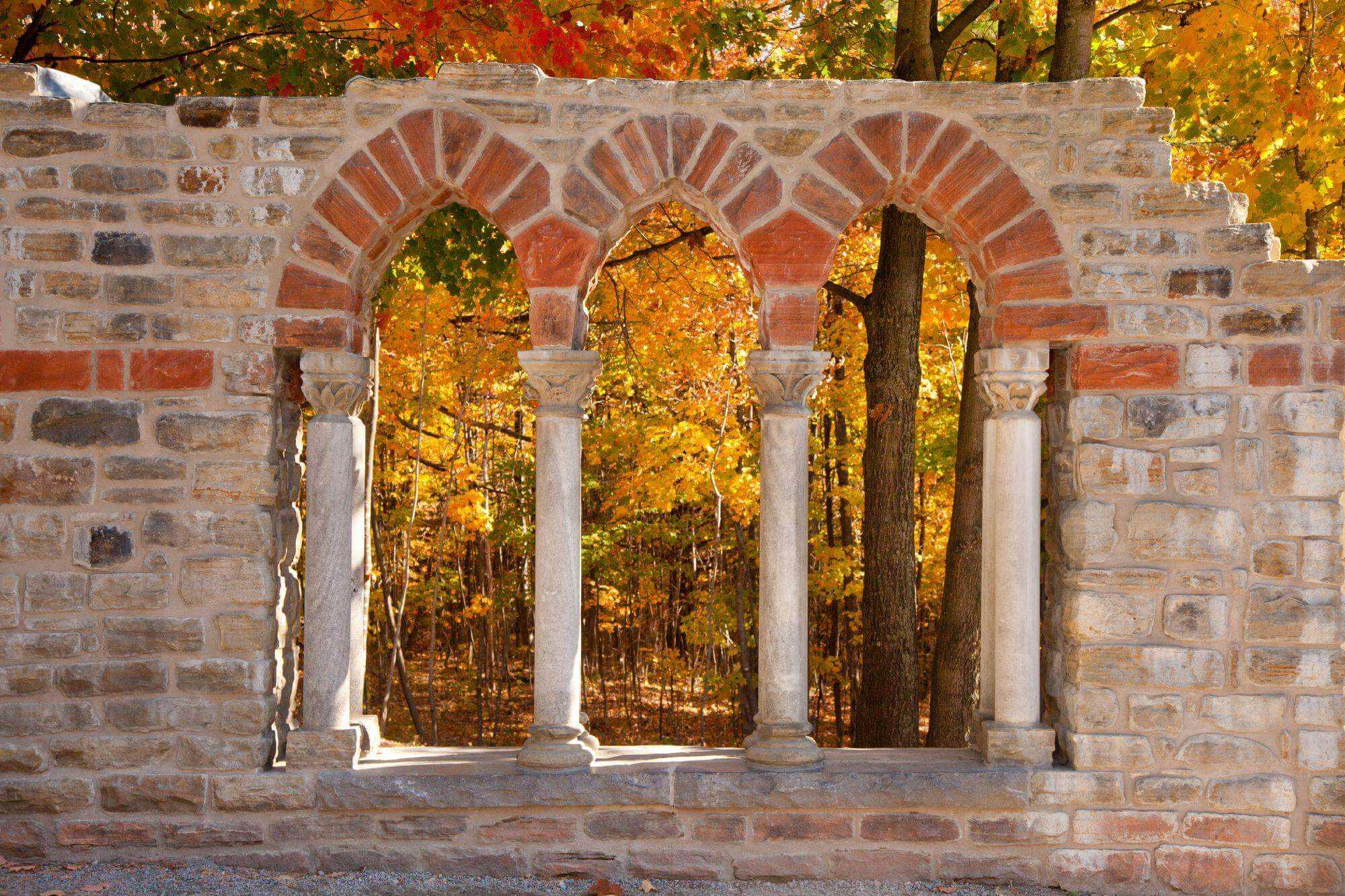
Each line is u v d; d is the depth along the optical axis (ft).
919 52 25.13
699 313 35.37
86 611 16.26
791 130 16.46
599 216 16.48
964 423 25.71
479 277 27.09
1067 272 16.35
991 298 16.96
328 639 16.56
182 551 16.33
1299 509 16.16
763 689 16.78
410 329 36.19
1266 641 16.14
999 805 16.25
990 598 17.40
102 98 17.89
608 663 64.03
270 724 16.74
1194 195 16.30
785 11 34.01
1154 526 16.21
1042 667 19.56
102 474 16.29
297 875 16.10
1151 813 16.21
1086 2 23.58
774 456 16.60
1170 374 16.30
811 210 16.48
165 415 16.31
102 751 16.22
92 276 16.28
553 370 16.46
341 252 16.40
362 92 16.34
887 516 26.05
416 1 20.93
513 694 57.52
